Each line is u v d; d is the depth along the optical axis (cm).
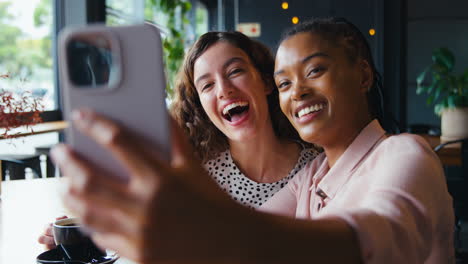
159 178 35
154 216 35
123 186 36
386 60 484
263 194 139
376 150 85
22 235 129
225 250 38
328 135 93
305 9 477
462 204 288
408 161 73
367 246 50
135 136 41
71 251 102
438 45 548
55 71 433
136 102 41
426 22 548
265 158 141
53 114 423
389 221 60
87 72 44
